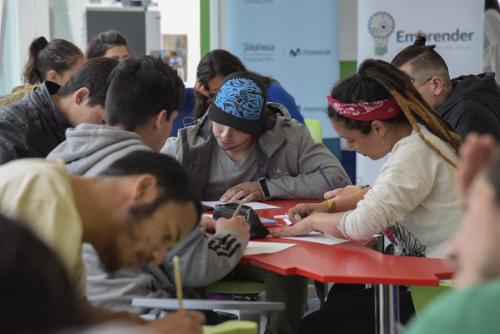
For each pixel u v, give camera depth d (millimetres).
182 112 7340
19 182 2369
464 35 9414
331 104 3896
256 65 10156
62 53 6051
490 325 1397
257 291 3973
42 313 1239
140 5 9797
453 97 5570
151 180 2396
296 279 4688
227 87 5047
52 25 9938
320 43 10188
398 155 3689
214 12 10938
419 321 1489
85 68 4523
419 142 3680
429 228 3676
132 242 2430
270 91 7086
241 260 3537
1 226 1297
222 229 3658
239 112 4980
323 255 3506
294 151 5387
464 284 1498
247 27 10094
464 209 1627
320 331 3938
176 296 3396
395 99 3734
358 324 3887
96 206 2422
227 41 10203
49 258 1303
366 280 3057
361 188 4746
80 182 2477
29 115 4574
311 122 7234
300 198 5293
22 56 9789
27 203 2340
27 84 6129
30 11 9797
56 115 4559
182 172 2480
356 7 10539
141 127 3547
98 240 2471
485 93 5578
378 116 3770
